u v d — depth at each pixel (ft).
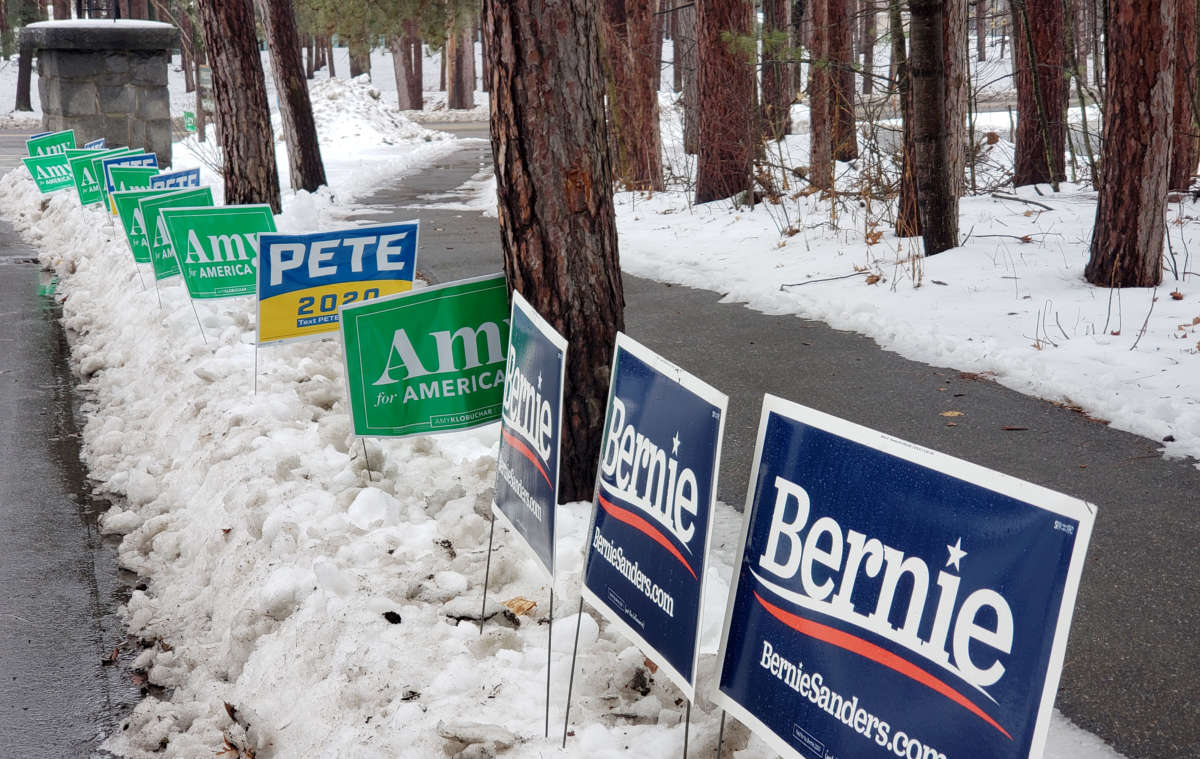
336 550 14.29
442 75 217.97
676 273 37.22
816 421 7.43
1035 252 35.01
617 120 64.75
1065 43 58.13
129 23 79.51
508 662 11.41
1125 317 26.66
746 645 8.01
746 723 7.98
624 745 9.87
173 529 17.12
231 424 19.57
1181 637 12.32
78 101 77.87
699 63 54.54
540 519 11.24
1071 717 10.80
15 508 18.69
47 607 15.05
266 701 11.87
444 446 19.04
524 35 14.42
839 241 40.22
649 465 9.30
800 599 7.47
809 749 7.32
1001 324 27.07
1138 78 28.50
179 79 221.25
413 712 10.52
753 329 28.71
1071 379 22.29
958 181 39.58
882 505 6.82
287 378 22.66
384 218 54.70
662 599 9.09
